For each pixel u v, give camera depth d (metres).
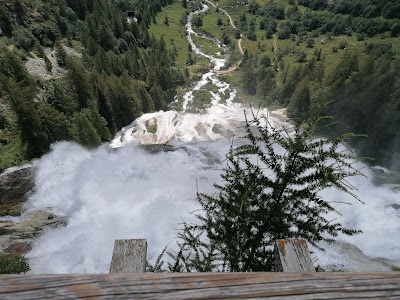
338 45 103.62
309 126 3.15
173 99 72.00
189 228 4.13
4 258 15.91
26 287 0.85
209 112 60.75
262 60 93.81
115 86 51.12
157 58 82.94
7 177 27.12
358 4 123.06
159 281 0.91
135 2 131.00
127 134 51.69
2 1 64.06
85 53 68.56
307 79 58.75
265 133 3.49
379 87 42.00
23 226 19.73
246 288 0.90
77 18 85.25
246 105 66.12
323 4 139.62
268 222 3.35
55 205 22.94
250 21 130.50
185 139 49.94
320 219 3.50
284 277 0.93
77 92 46.94
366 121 40.44
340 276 0.94
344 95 44.47
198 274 0.93
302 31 118.44
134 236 18.55
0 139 37.12
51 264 16.33
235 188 3.54
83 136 37.12
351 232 3.40
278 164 3.41
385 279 0.94
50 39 69.94
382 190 25.73
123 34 90.88
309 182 3.24
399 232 19.36
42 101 43.53
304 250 1.71
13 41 59.84
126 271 1.48
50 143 34.81
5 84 32.06
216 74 89.56
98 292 0.87
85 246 17.78
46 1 79.69
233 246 3.53
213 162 32.44
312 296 0.89
